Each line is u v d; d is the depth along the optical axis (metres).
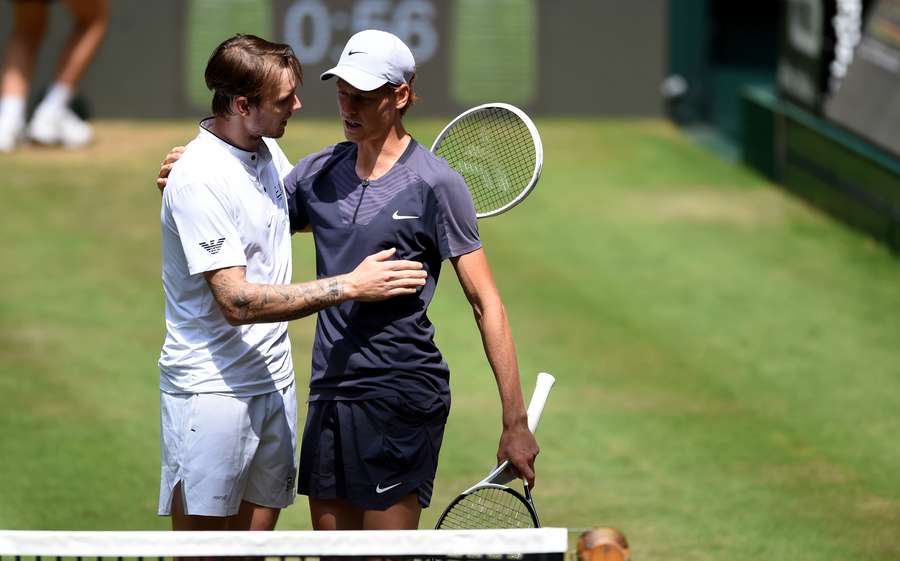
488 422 26.67
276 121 13.91
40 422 26.05
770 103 50.47
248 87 13.61
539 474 23.78
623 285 38.03
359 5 57.56
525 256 40.75
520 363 30.92
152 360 30.80
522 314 35.00
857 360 31.67
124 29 57.56
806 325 34.53
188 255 13.62
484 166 15.88
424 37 58.41
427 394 14.16
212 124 14.09
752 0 66.00
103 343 31.89
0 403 27.14
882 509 22.17
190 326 14.15
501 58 59.22
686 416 27.36
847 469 24.33
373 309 13.99
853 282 38.66
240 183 13.89
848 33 44.91
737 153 55.03
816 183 46.81
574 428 26.45
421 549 10.70
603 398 28.50
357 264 14.15
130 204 45.22
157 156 51.78
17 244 40.44
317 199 14.51
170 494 14.49
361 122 13.91
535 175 14.93
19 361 30.16
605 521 21.36
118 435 25.48
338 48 57.62
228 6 57.47
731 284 38.25
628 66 60.38
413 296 14.05
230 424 14.09
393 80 13.76
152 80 58.06
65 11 56.75
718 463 24.52
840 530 21.11
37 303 35.00
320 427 14.29
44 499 21.83
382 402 14.00
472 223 14.06
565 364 30.91
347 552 10.71
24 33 52.62
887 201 42.06
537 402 14.37
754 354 32.06
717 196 48.50
